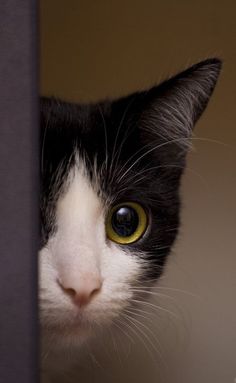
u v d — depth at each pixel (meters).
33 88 0.20
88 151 0.32
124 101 0.34
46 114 0.33
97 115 0.34
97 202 0.31
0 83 0.20
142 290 0.33
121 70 0.40
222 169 0.40
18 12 0.20
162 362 0.41
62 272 0.29
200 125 0.40
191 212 0.41
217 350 0.42
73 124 0.33
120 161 0.33
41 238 0.30
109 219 0.32
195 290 0.41
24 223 0.20
